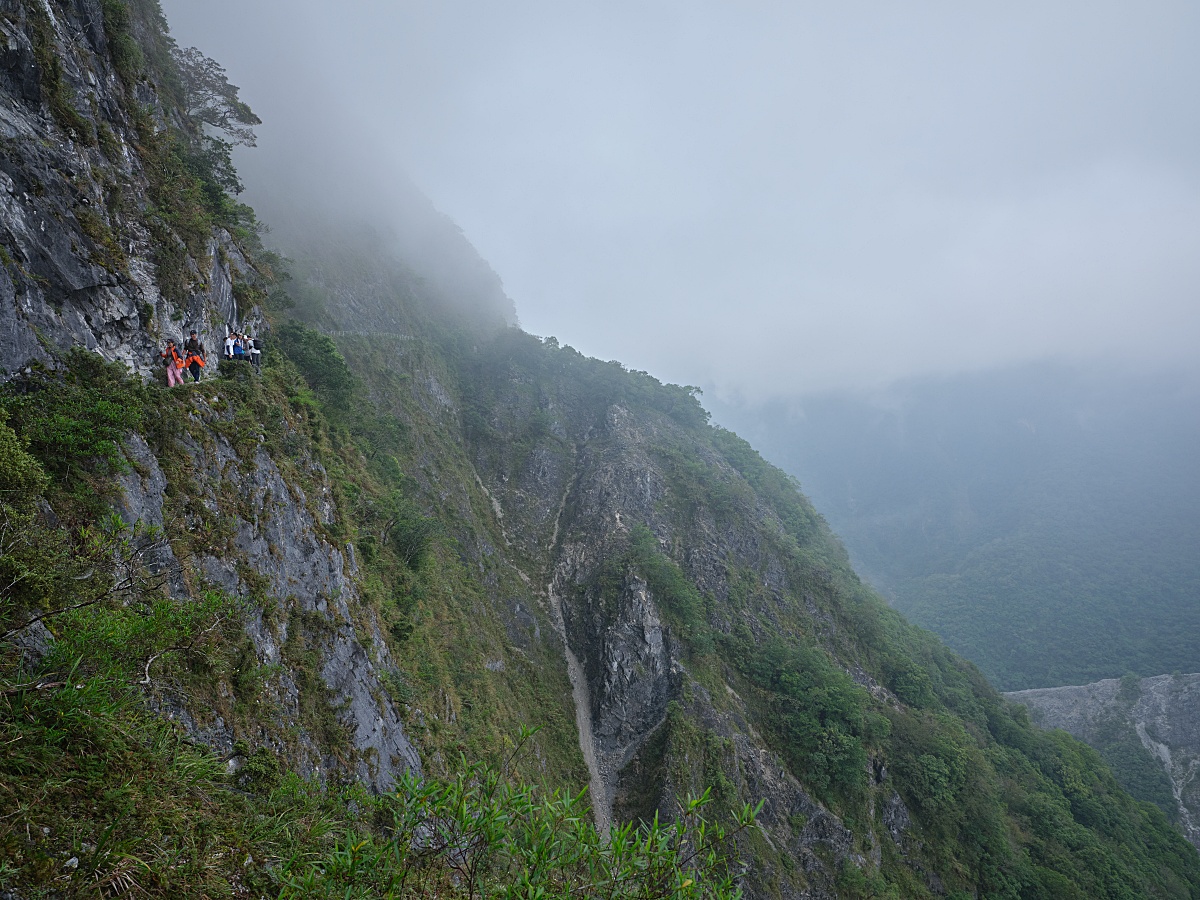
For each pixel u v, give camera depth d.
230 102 50.12
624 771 58.91
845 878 53.91
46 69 18.44
